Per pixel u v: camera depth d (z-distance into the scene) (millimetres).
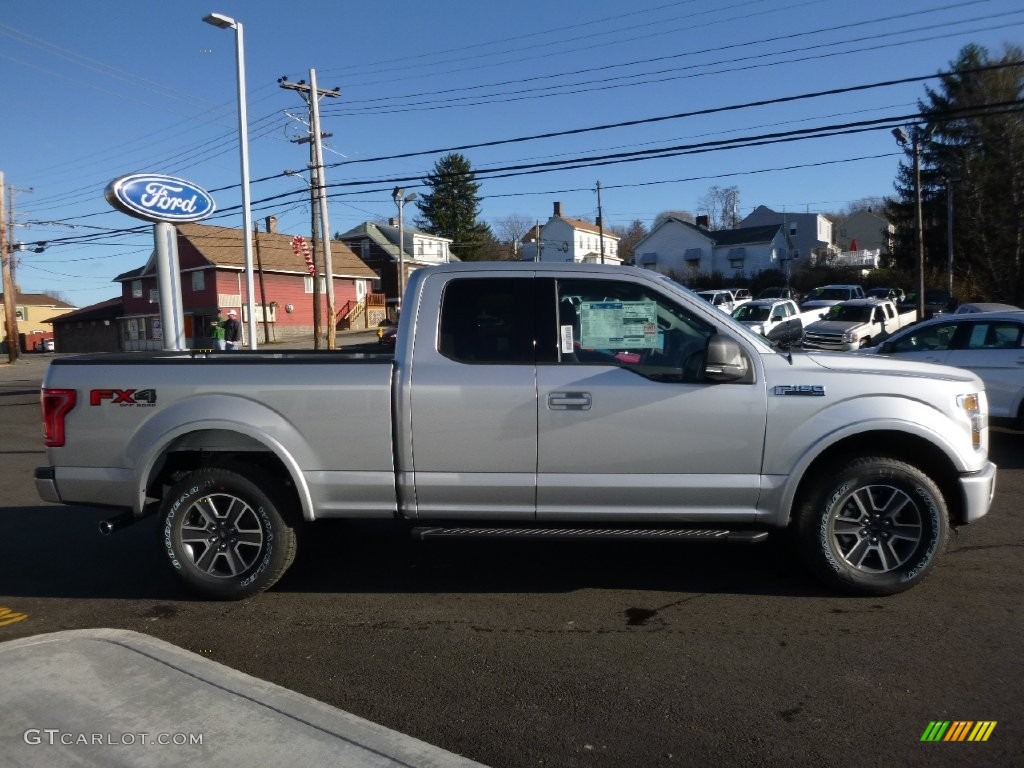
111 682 3709
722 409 4555
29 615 4789
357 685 3803
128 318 54156
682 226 64312
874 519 4723
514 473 4648
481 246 69688
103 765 3043
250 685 3680
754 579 5176
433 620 4609
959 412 4629
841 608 4641
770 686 3711
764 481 4598
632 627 4445
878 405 4555
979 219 44812
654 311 4711
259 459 5020
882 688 3668
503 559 5727
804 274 56938
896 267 52062
